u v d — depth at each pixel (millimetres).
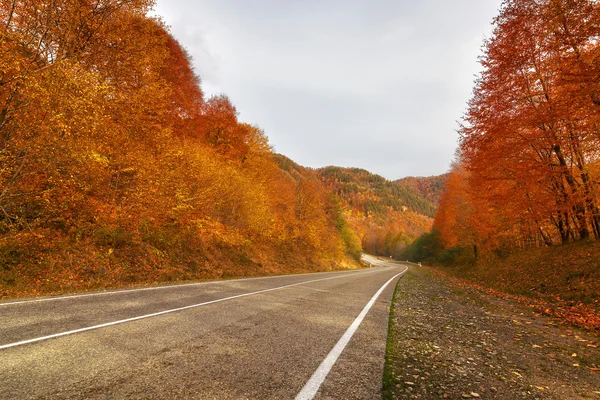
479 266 26844
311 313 6637
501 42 12883
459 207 29797
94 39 12305
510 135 12625
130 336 4371
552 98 11695
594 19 8766
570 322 7492
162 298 7531
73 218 11227
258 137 28578
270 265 21812
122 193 13992
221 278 13766
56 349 3707
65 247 10008
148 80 14414
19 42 9312
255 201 22266
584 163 12609
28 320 4934
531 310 9188
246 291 9602
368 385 3176
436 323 6684
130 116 13711
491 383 3602
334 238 42781
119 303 6641
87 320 5102
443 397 3105
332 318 6266
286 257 26984
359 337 4965
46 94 9023
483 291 13867
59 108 9461
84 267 9922
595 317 7574
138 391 2766
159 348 3936
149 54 14227
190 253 15305
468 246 33688
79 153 10359
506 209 14727
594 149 11172
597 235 14109
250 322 5523
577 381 3863
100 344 3971
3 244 8492
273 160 31016
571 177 12516
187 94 22938
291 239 30906
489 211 20734
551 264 13516
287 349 4141
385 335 5223
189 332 4703
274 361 3678
